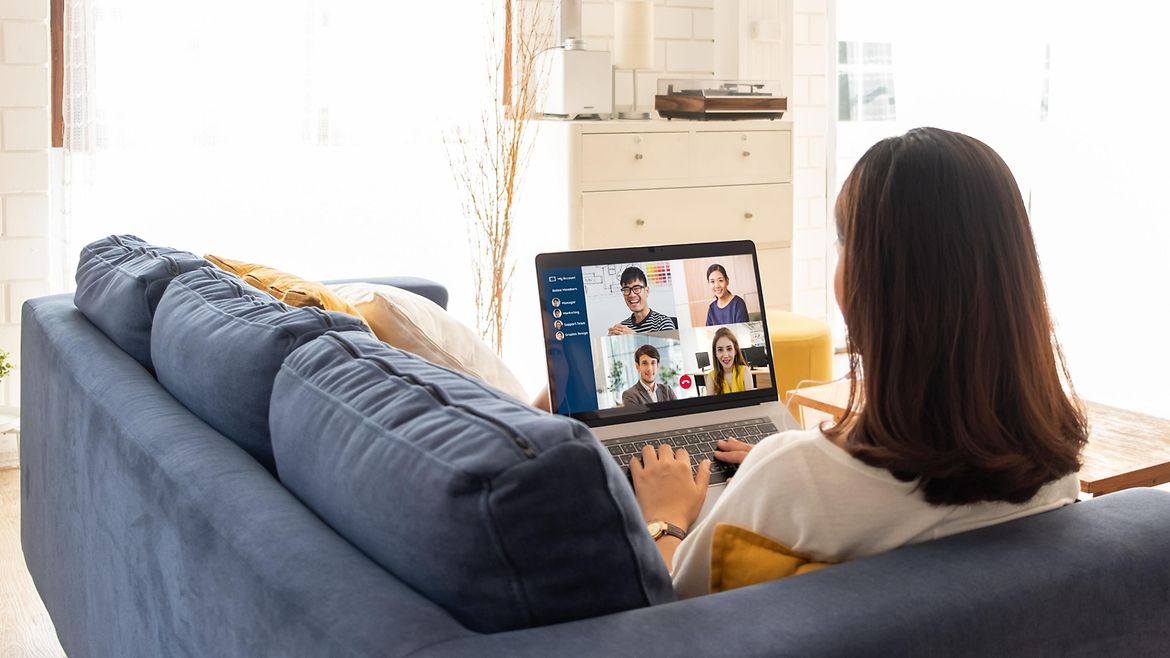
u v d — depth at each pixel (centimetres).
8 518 321
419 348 203
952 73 521
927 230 106
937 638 94
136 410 156
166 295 179
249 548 106
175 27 369
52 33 360
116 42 362
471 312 430
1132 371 484
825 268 518
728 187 411
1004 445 107
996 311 107
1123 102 518
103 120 364
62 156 364
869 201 109
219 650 112
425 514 92
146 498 137
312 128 391
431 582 94
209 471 126
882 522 110
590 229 388
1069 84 527
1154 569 108
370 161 404
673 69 457
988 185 107
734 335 199
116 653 161
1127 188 520
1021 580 101
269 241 393
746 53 454
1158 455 214
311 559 100
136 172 370
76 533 185
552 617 93
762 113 421
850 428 113
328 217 400
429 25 404
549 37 423
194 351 154
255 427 141
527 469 90
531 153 408
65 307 230
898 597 96
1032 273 109
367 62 396
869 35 507
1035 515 115
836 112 505
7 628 256
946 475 107
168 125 372
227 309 160
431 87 407
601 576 94
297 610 94
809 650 88
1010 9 522
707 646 87
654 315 194
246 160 385
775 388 199
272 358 140
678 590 121
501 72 414
